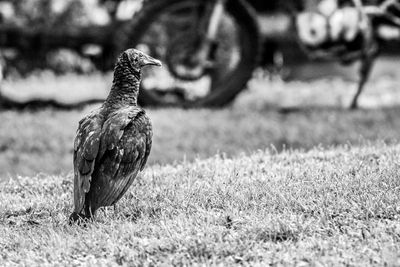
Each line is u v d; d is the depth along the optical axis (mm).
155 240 7859
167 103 18078
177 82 18281
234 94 18297
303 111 18484
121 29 18109
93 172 8219
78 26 18203
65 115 17859
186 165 11117
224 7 17781
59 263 7621
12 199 9688
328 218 8211
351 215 8219
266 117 17703
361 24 16953
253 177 9852
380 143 11984
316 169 9977
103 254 7750
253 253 7500
